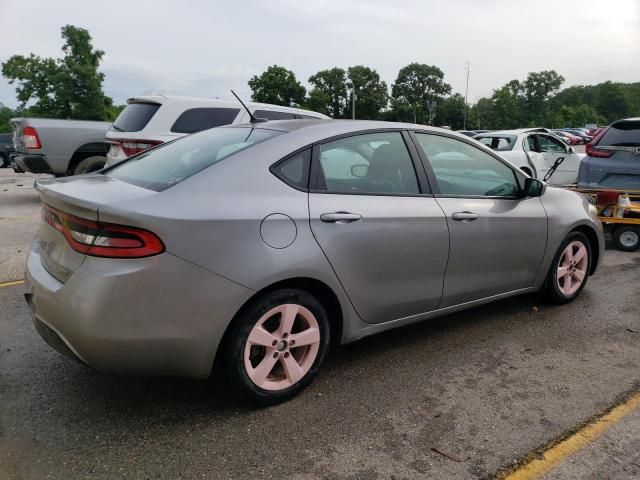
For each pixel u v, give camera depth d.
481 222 3.69
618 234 6.76
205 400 2.98
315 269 2.86
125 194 2.62
